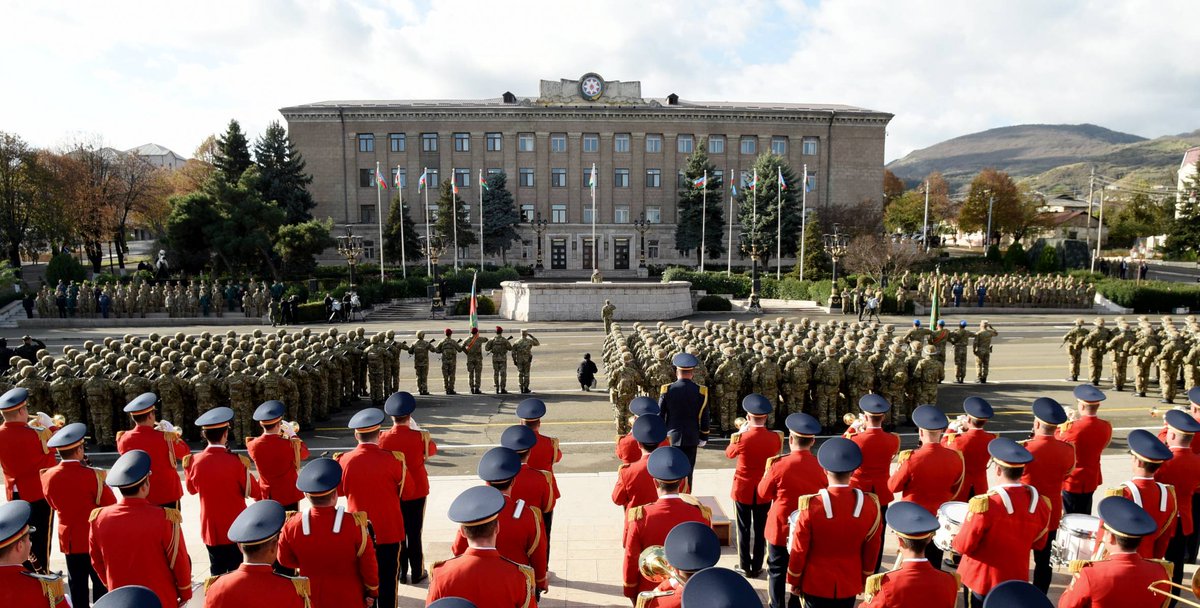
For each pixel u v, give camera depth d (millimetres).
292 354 16109
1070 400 18062
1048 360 24516
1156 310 42625
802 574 5836
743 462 7949
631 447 8211
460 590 4602
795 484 6633
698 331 19234
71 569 7270
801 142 72188
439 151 70562
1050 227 96500
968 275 45000
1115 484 11320
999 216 87438
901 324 36531
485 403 18453
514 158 71000
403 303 45094
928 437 7160
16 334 33500
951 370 22688
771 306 45812
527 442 6895
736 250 71938
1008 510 5781
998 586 4004
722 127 71688
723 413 14758
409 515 8070
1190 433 7180
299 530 5633
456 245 59969
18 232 58562
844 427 15570
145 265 54094
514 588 4727
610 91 71438
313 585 5656
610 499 11133
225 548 7270
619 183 72062
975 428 7961
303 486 5609
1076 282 44688
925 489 7125
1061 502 7891
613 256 72500
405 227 62062
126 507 5887
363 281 49094
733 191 54250
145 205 66500
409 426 8234
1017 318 38500
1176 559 7344
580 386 20828
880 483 7352
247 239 48312
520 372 19875
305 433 15586
